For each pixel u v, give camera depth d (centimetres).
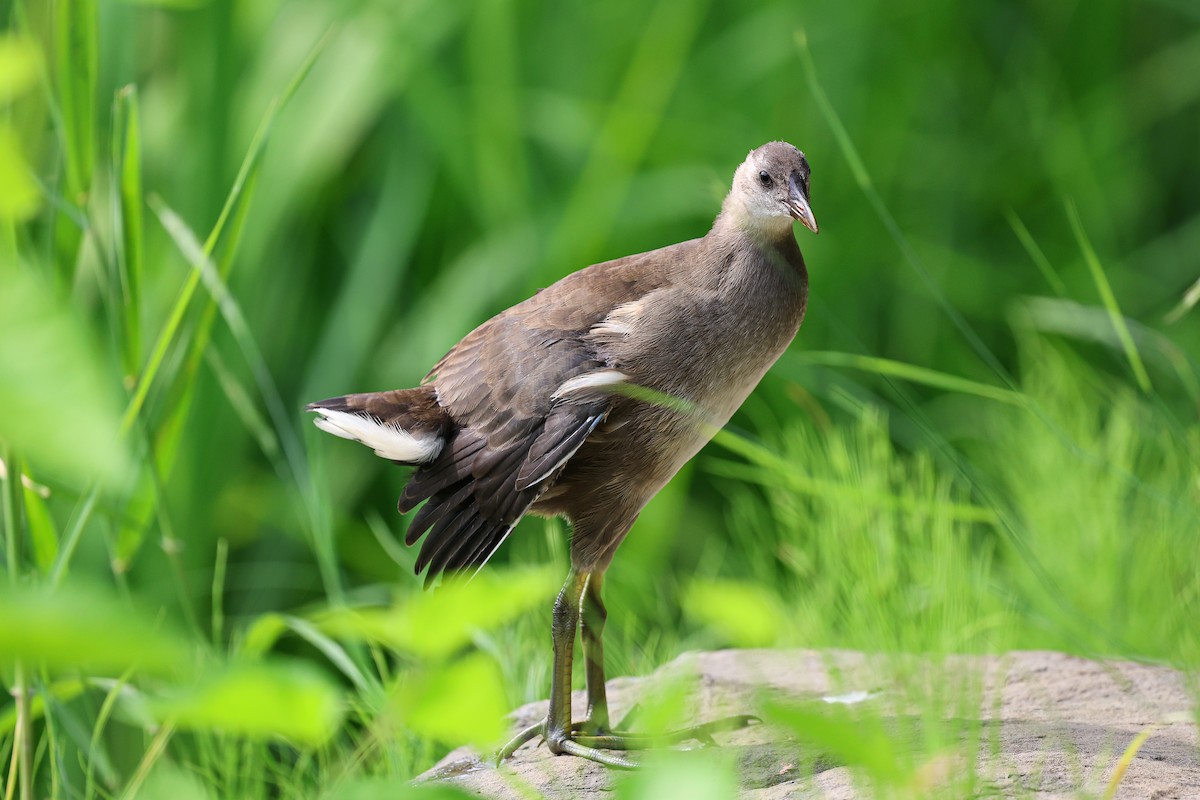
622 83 1231
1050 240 1397
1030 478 1002
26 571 591
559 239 1133
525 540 1077
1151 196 1498
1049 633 831
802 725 195
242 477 1096
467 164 1170
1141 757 478
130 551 652
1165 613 812
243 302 1052
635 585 1053
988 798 420
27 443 98
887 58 1338
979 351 735
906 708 553
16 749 574
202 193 1032
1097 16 1459
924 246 1313
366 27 1117
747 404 1198
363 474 1130
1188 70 1462
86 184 599
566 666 609
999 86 1429
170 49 1078
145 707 137
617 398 613
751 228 652
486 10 1163
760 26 1298
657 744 298
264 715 135
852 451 978
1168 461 894
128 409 597
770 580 909
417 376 1126
